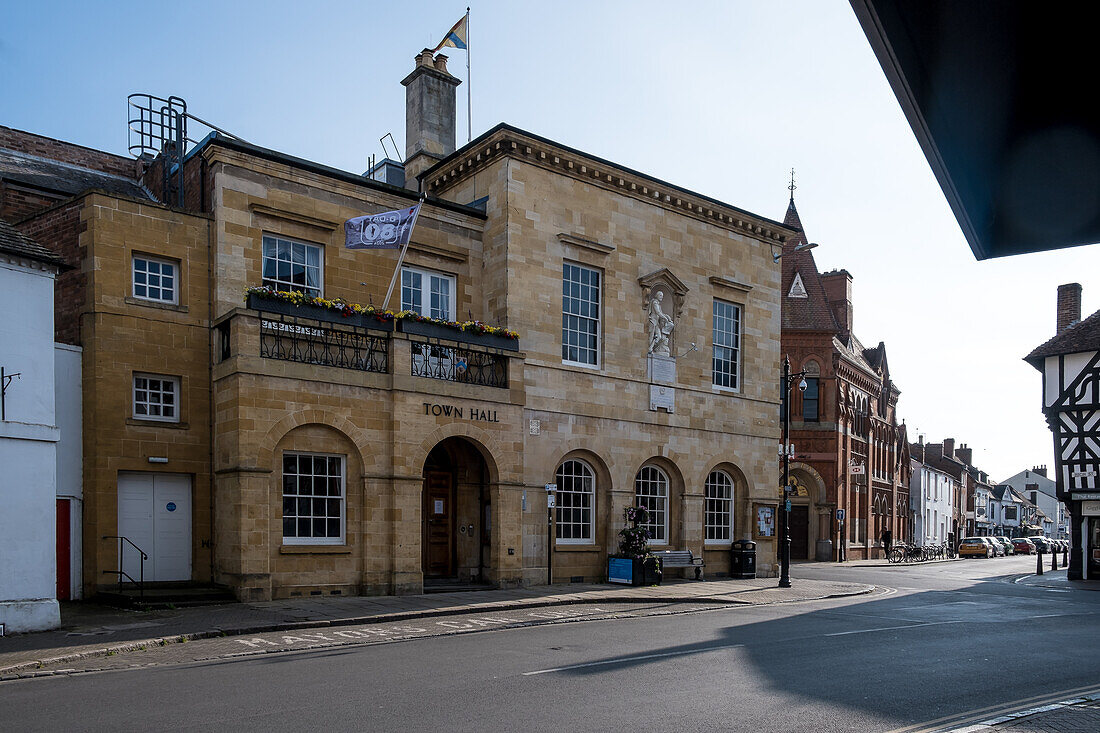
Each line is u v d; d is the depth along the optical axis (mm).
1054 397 33219
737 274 27094
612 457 23094
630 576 21984
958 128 2377
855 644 13273
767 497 27234
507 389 20734
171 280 18484
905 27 2014
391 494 18578
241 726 7816
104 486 17078
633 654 11961
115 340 17453
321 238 20141
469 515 21375
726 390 26328
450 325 19922
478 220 22516
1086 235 2676
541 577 21312
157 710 8430
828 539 40750
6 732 7645
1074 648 13406
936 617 17469
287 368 17344
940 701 9289
